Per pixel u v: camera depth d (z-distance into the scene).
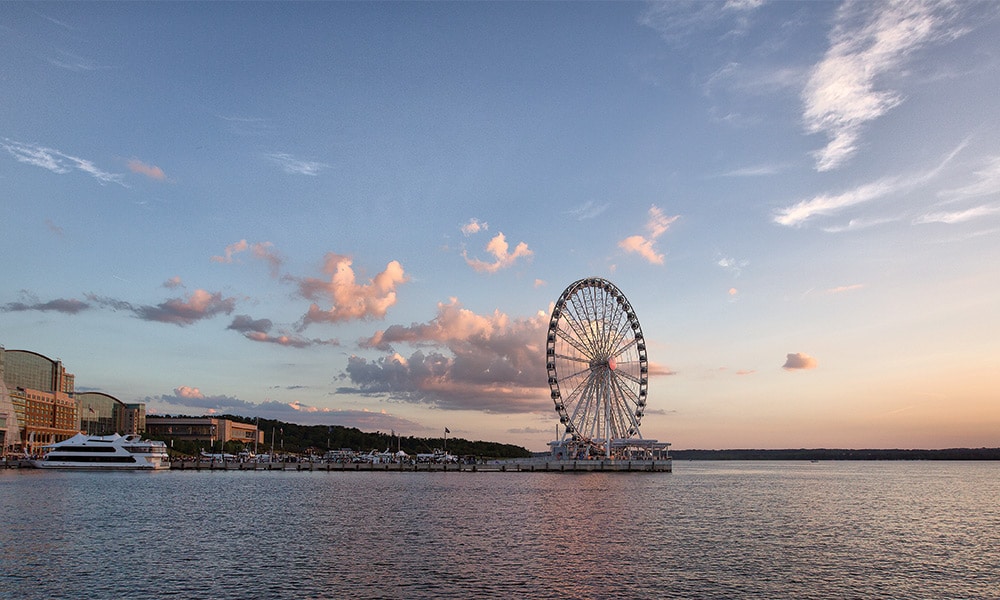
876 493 188.88
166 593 63.38
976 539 96.69
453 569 73.38
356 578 69.19
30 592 63.50
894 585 68.44
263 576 69.75
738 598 63.34
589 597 63.22
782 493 181.88
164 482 195.12
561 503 139.00
